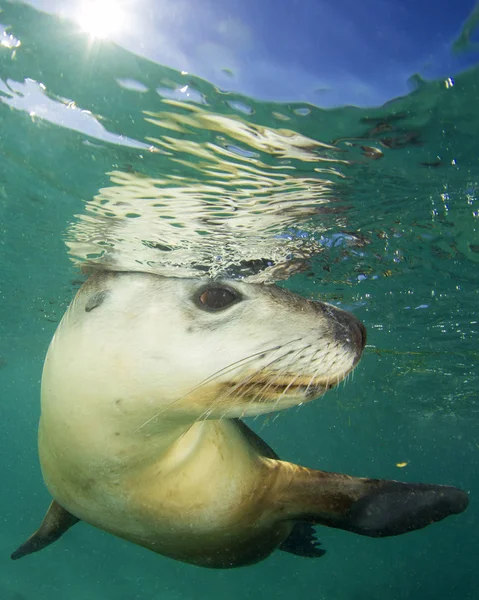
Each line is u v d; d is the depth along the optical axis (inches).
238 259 29.9
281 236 27.7
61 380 13.9
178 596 54.0
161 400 13.4
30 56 16.7
